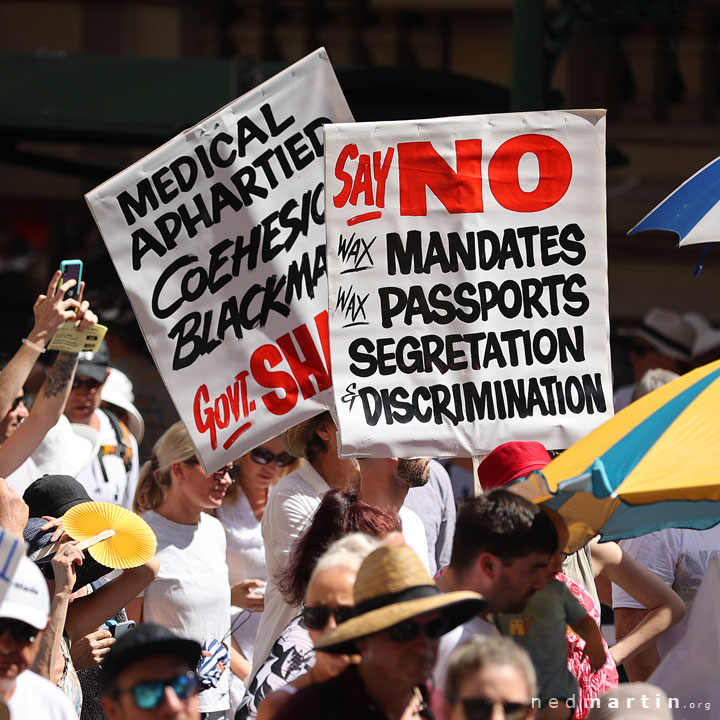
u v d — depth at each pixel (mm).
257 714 12602
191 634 18625
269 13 53625
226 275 16641
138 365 31219
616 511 14547
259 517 21828
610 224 52250
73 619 16312
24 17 53125
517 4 24609
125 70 34000
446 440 16328
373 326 16359
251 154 16719
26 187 53375
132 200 16250
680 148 52562
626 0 24953
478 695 10891
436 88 29906
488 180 16594
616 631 17734
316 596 12453
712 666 15477
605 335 16703
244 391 16594
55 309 17734
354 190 16359
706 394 13133
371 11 53656
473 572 13031
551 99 25453
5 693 12086
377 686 11648
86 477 23016
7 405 17484
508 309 16609
